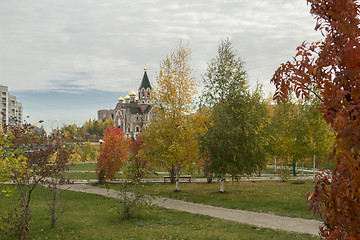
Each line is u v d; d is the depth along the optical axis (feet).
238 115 79.00
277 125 111.24
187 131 83.66
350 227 9.03
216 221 49.65
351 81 9.11
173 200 70.95
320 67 9.57
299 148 103.09
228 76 81.46
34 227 45.70
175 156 81.00
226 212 57.21
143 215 54.49
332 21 9.44
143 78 426.10
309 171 158.81
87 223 48.80
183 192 83.25
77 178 115.14
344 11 8.94
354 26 8.83
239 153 76.02
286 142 106.32
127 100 438.40
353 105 8.26
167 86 86.53
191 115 86.28
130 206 53.11
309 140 101.45
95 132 491.72
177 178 85.40
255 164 79.41
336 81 9.30
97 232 43.04
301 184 100.01
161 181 110.32
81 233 42.50
